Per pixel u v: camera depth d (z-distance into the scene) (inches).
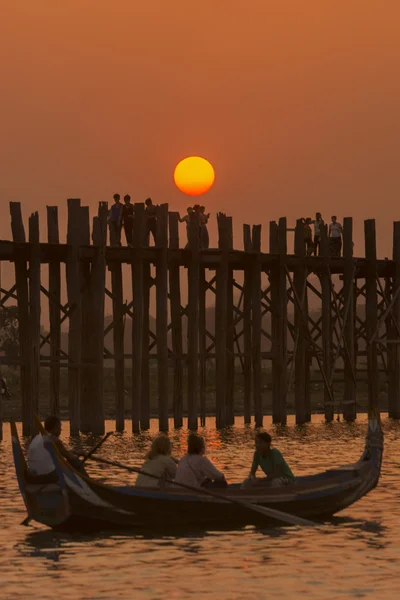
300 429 4018.2
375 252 4478.3
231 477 2544.3
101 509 1795.0
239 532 1838.1
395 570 1561.3
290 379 4222.4
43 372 7421.3
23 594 1443.2
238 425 4217.5
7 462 2856.8
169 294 4055.1
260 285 4128.9
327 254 4355.3
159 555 1659.7
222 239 4001.0
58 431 1879.9
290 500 1905.8
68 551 1688.0
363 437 3678.6
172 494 1838.1
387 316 4618.6
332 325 4424.2
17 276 3661.4
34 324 3572.8
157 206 3858.3
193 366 3917.3
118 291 3882.9
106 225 3708.2
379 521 1940.2
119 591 1456.7
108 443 3403.1
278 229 4229.8
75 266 3631.9
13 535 1809.8
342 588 1464.1
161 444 1897.1
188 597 1425.9
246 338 4306.1
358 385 6309.1
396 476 2534.5
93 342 3796.8
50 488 1812.3
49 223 3690.9
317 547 1718.8
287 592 1446.9
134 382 3786.9
